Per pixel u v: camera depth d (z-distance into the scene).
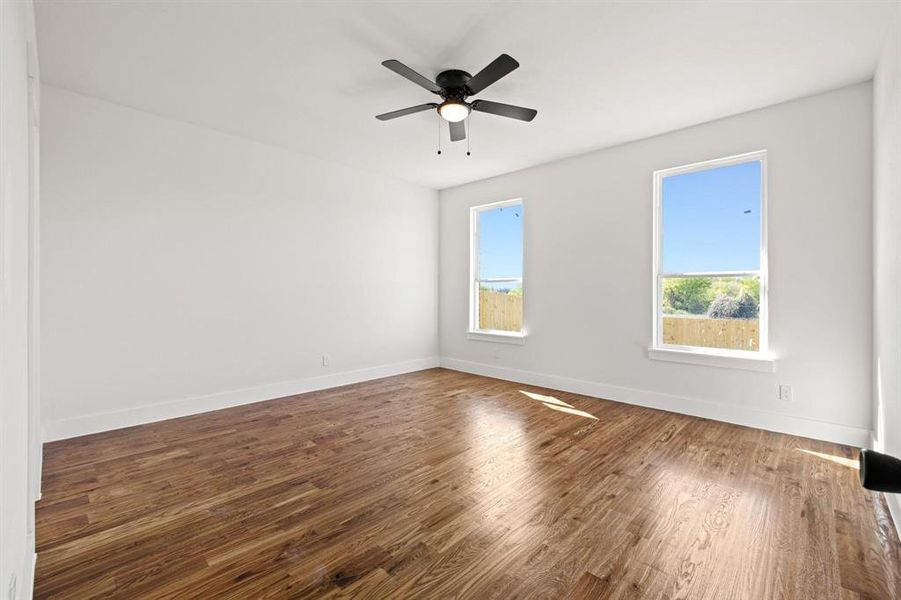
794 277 3.25
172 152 3.68
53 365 3.13
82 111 3.23
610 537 1.93
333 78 2.95
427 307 5.97
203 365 3.89
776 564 1.74
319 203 4.73
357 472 2.61
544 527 2.01
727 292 3.66
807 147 3.18
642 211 4.06
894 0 2.11
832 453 2.88
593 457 2.84
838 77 2.90
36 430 2.21
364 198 5.18
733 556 1.80
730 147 3.52
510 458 2.82
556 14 2.25
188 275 3.79
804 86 3.02
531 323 4.99
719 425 3.49
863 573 1.69
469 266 5.75
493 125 3.71
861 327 2.99
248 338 4.19
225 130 3.92
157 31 2.42
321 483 2.47
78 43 2.54
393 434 3.28
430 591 1.60
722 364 3.59
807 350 3.20
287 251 4.47
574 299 4.59
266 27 2.38
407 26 2.37
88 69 2.85
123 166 3.43
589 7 2.20
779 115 3.29
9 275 1.06
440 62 2.71
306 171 4.61
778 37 2.44
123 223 3.44
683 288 3.90
